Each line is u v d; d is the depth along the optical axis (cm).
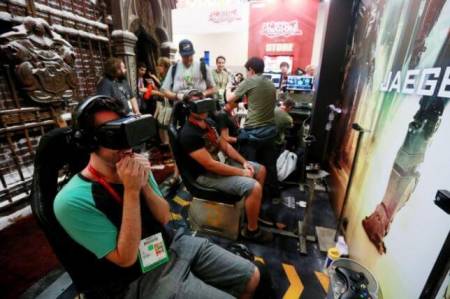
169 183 241
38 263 144
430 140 79
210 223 165
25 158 201
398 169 97
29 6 188
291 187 246
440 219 70
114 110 68
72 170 81
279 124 247
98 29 263
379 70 131
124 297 78
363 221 128
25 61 180
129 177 65
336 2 205
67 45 214
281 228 179
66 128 77
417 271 79
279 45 502
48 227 65
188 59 237
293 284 132
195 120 145
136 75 318
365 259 120
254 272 95
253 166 183
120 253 68
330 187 222
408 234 86
